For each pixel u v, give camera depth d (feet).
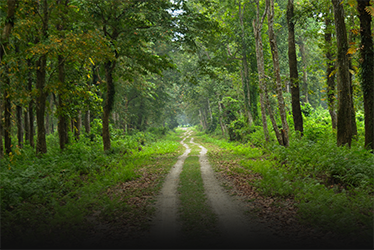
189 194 27.96
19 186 27.58
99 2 48.93
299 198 23.29
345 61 37.78
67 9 45.29
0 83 34.94
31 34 47.03
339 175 27.86
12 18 29.96
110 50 41.60
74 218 20.16
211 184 32.17
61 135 55.98
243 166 43.73
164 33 50.80
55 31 41.60
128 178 37.09
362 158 29.86
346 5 47.52
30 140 60.34
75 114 62.59
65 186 31.37
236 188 29.40
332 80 59.72
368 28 33.53
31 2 40.32
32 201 25.52
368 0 33.04
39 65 47.16
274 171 33.17
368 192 23.34
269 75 59.31
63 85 44.78
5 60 33.47
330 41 56.85
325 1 51.72
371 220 17.21
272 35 52.85
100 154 55.21
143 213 22.26
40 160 44.91
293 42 57.31
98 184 31.94
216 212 21.84
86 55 39.93
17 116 59.41
